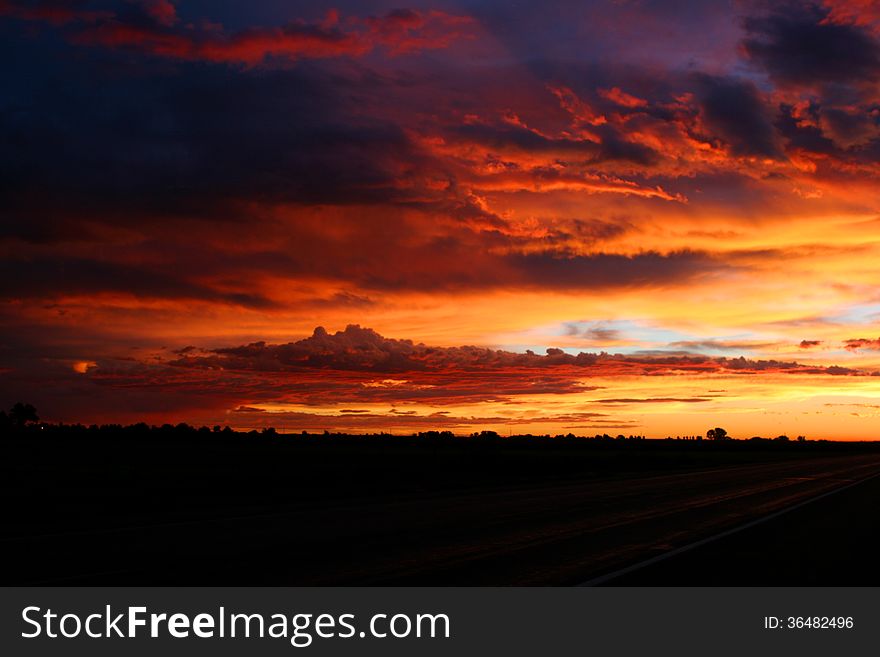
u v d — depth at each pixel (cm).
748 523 1970
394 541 1572
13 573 1173
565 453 12762
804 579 1157
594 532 1753
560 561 1306
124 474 5078
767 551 1442
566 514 2228
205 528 1811
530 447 18062
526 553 1400
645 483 4094
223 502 2788
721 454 13525
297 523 1941
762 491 3331
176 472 5469
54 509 2439
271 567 1234
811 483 3966
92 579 1130
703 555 1386
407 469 6088
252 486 3853
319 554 1378
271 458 8994
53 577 1144
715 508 2453
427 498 2936
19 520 2112
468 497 2988
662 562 1299
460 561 1302
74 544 1507
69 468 6103
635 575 1174
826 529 1825
